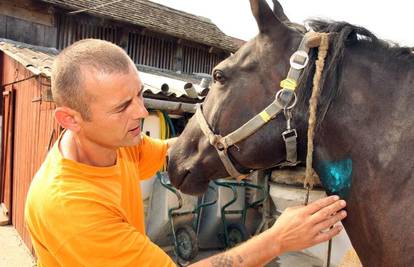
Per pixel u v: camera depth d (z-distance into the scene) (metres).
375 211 1.20
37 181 1.22
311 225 1.15
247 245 1.13
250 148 1.39
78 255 1.08
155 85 4.75
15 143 5.93
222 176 1.58
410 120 1.19
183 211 4.70
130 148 1.68
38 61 4.97
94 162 1.30
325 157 1.32
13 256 4.70
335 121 1.27
